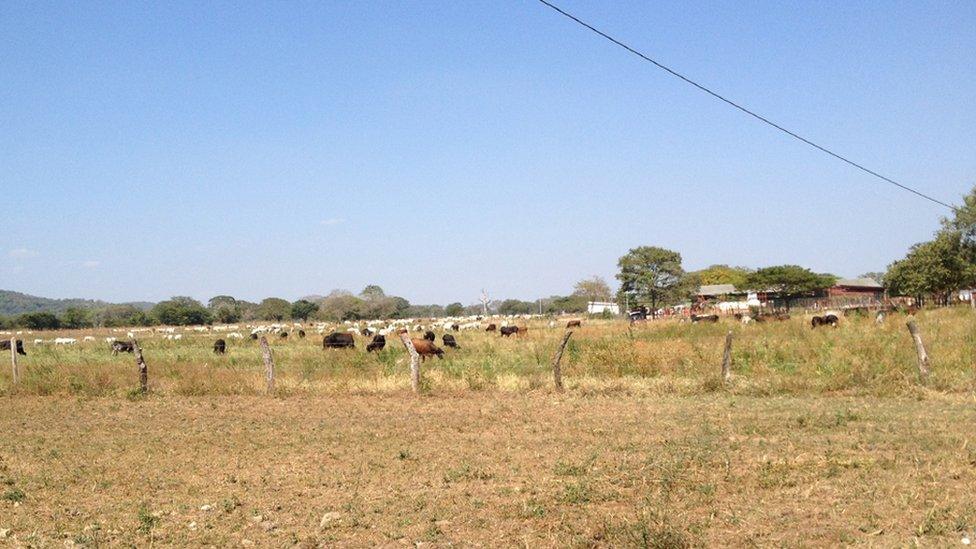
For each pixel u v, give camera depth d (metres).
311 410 17.66
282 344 47.62
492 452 12.12
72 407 19.03
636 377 22.11
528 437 13.38
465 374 22.64
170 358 35.25
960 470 9.81
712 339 29.81
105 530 8.50
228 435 14.41
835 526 7.90
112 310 133.25
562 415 15.77
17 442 14.05
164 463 12.00
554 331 47.50
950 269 70.50
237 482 10.65
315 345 45.66
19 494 9.98
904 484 9.27
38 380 22.61
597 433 13.52
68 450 13.20
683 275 93.38
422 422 15.35
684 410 16.02
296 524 8.62
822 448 11.56
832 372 20.23
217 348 40.38
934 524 7.70
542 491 9.62
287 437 14.02
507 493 9.56
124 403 19.73
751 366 22.98
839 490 9.15
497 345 37.91
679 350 25.66
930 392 17.25
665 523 7.93
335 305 126.00
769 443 12.11
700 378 20.84
